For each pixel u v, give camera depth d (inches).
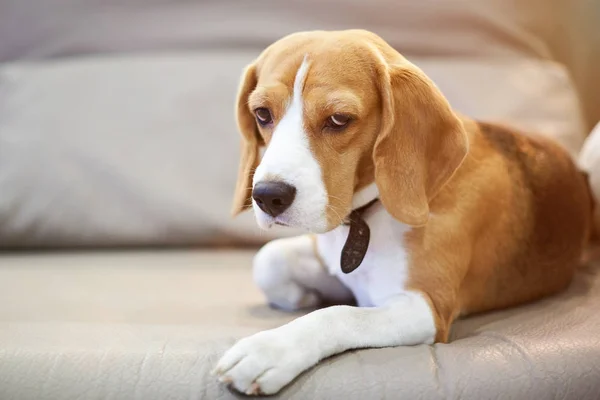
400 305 45.5
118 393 40.3
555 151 58.7
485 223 50.6
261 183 43.3
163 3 99.4
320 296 58.2
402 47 95.8
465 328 49.4
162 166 84.0
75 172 83.4
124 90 90.1
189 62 92.9
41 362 42.4
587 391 39.9
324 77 45.0
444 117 45.8
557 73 91.7
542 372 40.1
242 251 80.4
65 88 90.8
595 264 64.6
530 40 96.8
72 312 56.9
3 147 85.8
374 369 40.3
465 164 50.3
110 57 97.2
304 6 97.6
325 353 41.4
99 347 43.9
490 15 96.5
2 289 64.9
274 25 96.8
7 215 81.4
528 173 54.4
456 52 95.9
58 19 99.4
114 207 81.6
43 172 83.4
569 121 87.2
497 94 88.0
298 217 43.6
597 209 67.1
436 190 46.2
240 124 52.4
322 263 56.0
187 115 87.7
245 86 51.1
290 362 39.4
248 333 47.4
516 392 39.3
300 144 44.6
